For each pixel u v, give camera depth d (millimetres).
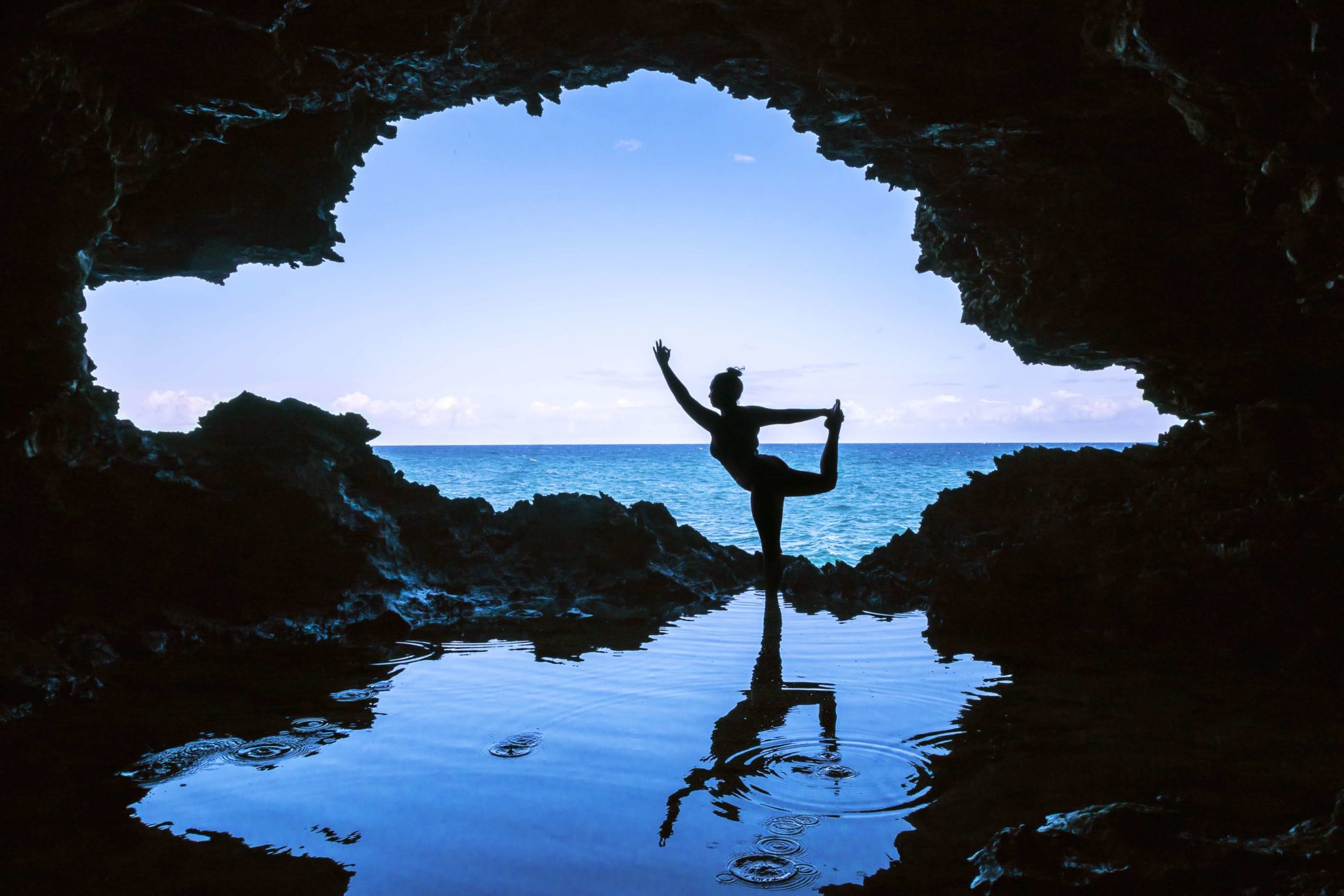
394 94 8828
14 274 6688
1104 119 7840
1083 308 9344
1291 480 8297
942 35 7250
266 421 9438
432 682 5574
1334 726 4594
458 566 9398
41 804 3574
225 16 6230
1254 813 3408
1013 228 9594
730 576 9984
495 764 4012
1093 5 5691
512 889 2826
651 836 3207
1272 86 5000
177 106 7113
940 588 7832
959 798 3570
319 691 5371
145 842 3199
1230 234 8406
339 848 3133
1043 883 2742
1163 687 5453
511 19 8141
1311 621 6465
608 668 5926
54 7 5758
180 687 5516
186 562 7773
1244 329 8945
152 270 9594
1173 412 11125
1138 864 2799
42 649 5730
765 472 7203
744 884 2852
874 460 102812
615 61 9102
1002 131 8070
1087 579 7617
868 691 5281
